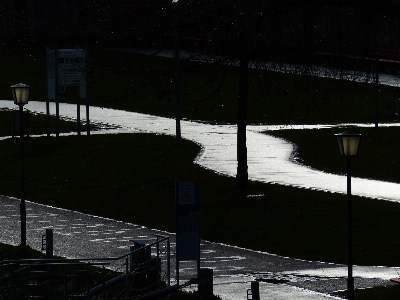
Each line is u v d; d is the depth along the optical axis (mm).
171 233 56812
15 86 51438
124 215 62469
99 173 78125
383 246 51000
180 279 43188
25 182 75188
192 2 46719
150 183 72812
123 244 52875
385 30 45938
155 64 135875
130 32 43562
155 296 38344
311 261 48406
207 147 92375
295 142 96375
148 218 61250
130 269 41312
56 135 100062
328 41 47594
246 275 44000
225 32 40875
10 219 61125
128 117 117812
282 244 52656
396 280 38188
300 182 71312
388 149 90812
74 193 70250
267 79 59688
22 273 38625
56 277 39594
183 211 38781
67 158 86125
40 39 182125
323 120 117000
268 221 58344
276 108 124000
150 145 93375
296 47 48406
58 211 64250
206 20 40719
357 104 128750
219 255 50312
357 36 45906
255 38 45656
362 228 55469
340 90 55062
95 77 146875
